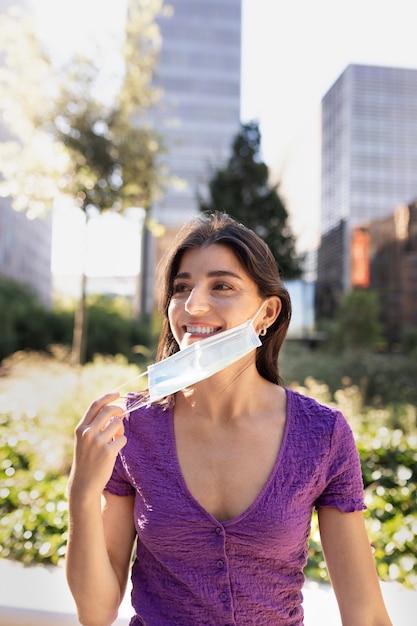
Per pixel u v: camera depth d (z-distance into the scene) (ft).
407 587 7.86
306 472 3.90
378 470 12.17
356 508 3.98
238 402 4.08
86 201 23.84
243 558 3.77
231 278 4.11
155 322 47.83
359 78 64.18
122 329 47.70
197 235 4.31
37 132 23.08
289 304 4.59
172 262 4.44
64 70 23.04
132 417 4.26
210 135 110.93
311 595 6.73
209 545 3.77
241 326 3.96
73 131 23.45
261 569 3.79
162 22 112.47
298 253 53.62
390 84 64.39
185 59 112.68
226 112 112.57
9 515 10.20
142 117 26.40
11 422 17.71
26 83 22.63
